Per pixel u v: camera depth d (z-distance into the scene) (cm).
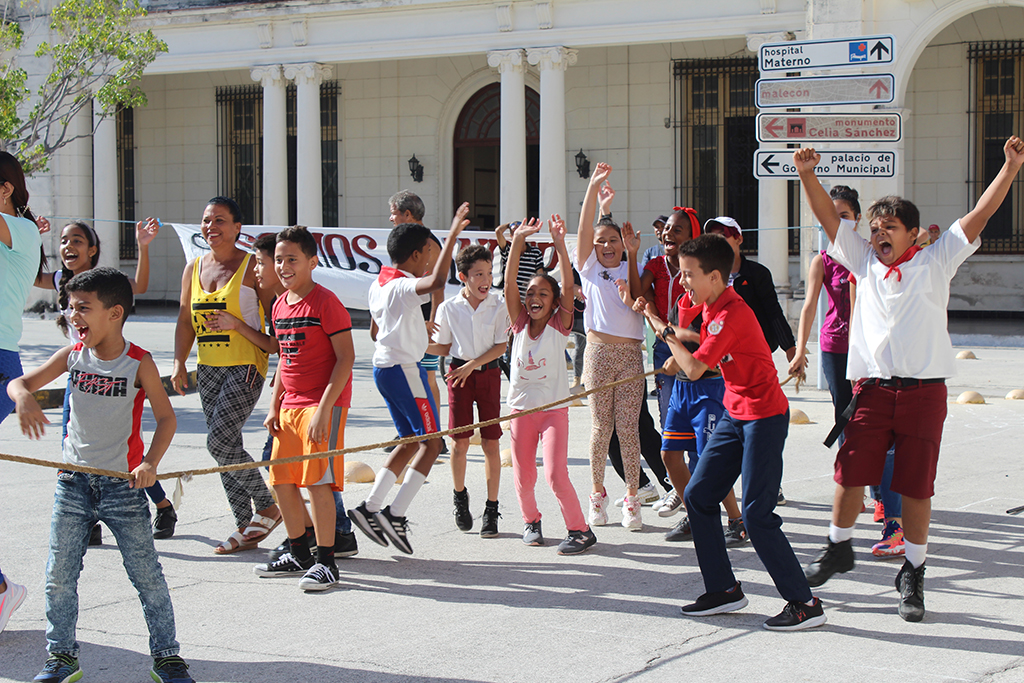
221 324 614
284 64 2259
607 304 655
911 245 498
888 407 488
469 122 2581
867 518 690
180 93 2745
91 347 430
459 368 642
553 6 2088
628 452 661
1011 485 760
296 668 427
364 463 841
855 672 414
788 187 2258
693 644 451
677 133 2370
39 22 2345
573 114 2452
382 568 587
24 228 482
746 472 472
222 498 765
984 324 2098
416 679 412
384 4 2167
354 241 1346
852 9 1797
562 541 623
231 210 633
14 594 459
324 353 552
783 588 470
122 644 462
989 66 2192
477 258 648
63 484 424
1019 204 2203
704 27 1994
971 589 529
